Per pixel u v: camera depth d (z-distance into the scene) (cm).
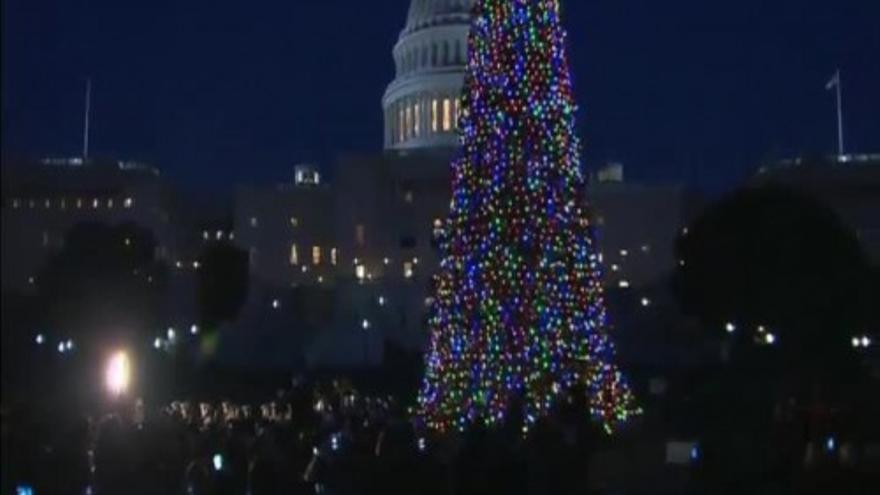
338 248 19388
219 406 5353
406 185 19275
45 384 3053
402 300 16325
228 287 15962
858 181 19138
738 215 11512
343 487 2381
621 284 18338
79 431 2222
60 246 18000
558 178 4450
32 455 1917
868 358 10425
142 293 14300
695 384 7981
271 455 2325
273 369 12750
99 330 12275
